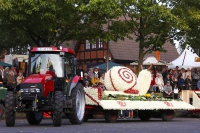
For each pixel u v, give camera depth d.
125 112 24.50
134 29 32.53
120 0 29.73
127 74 23.39
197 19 31.77
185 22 31.64
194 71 33.53
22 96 17.75
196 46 33.75
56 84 18.53
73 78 19.11
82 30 29.67
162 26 31.66
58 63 18.78
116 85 22.97
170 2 32.69
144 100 22.55
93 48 52.44
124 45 51.59
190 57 39.53
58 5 27.58
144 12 30.77
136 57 51.78
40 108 17.84
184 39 33.62
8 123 17.91
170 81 29.67
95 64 50.97
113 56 49.91
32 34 30.33
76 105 18.98
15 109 17.77
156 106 22.59
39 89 17.72
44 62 18.80
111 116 21.44
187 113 28.53
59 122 17.73
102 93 21.39
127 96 22.56
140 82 23.78
